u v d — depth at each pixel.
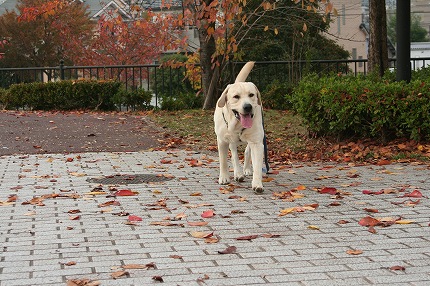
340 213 6.53
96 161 10.33
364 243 5.42
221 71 17.31
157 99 19.11
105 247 5.43
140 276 4.66
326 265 4.85
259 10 18.88
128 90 18.72
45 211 6.83
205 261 5.00
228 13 11.92
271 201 7.17
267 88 18.34
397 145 10.50
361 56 38.25
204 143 12.15
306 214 6.52
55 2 19.62
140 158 10.62
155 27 22.80
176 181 8.52
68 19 32.16
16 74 22.61
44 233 5.91
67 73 31.38
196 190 7.89
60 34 32.62
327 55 23.56
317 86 11.57
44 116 16.19
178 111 17.33
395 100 10.57
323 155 10.55
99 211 6.80
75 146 11.93
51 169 9.59
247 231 5.89
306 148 11.18
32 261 5.06
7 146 11.86
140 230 5.98
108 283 4.52
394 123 10.66
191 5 15.88
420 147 10.19
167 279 4.59
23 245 5.52
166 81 26.39
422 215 6.35
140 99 18.31
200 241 5.58
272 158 10.44
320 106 11.24
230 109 7.58
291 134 12.54
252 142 7.65
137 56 30.11
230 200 7.27
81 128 13.91
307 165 9.72
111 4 30.31
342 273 4.66
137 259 5.07
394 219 6.13
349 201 7.07
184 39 15.84
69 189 8.02
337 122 10.93
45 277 4.67
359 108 10.72
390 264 4.84
